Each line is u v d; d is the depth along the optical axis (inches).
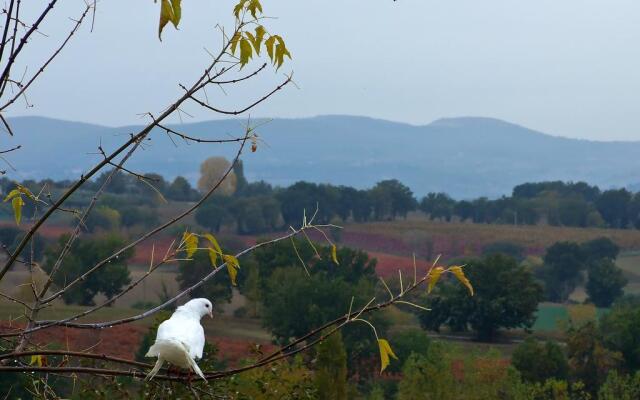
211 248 464.8
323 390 2000.5
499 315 6402.6
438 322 6550.2
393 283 6697.8
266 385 1114.7
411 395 3789.4
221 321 6082.7
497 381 3841.0
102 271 4886.8
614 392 4111.7
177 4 405.1
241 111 445.4
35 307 454.3
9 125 423.2
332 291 5305.1
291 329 5388.8
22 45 409.1
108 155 435.5
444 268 427.2
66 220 5546.3
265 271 6279.5
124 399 703.1
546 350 4987.7
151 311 454.6
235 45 441.4
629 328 5103.3
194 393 462.3
